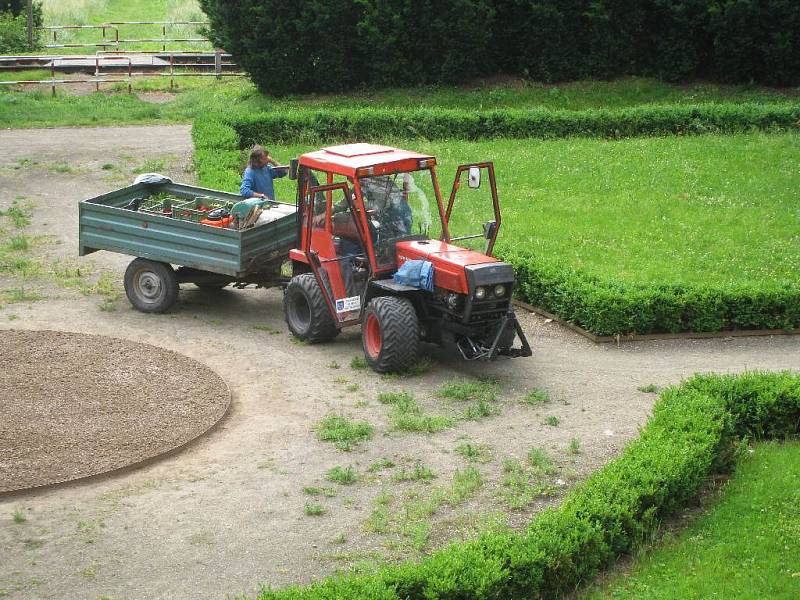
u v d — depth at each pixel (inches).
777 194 796.0
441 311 472.1
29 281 614.9
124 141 1017.5
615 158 909.2
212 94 1269.7
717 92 1176.2
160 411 425.1
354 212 474.3
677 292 548.1
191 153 957.8
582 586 308.2
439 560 288.7
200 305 586.6
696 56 1200.2
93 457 381.4
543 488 363.9
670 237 696.4
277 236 550.6
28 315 554.3
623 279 601.9
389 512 347.9
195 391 447.8
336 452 396.2
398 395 448.5
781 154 900.6
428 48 1220.5
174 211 578.9
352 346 520.7
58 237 710.5
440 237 508.1
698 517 347.3
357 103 1180.5
